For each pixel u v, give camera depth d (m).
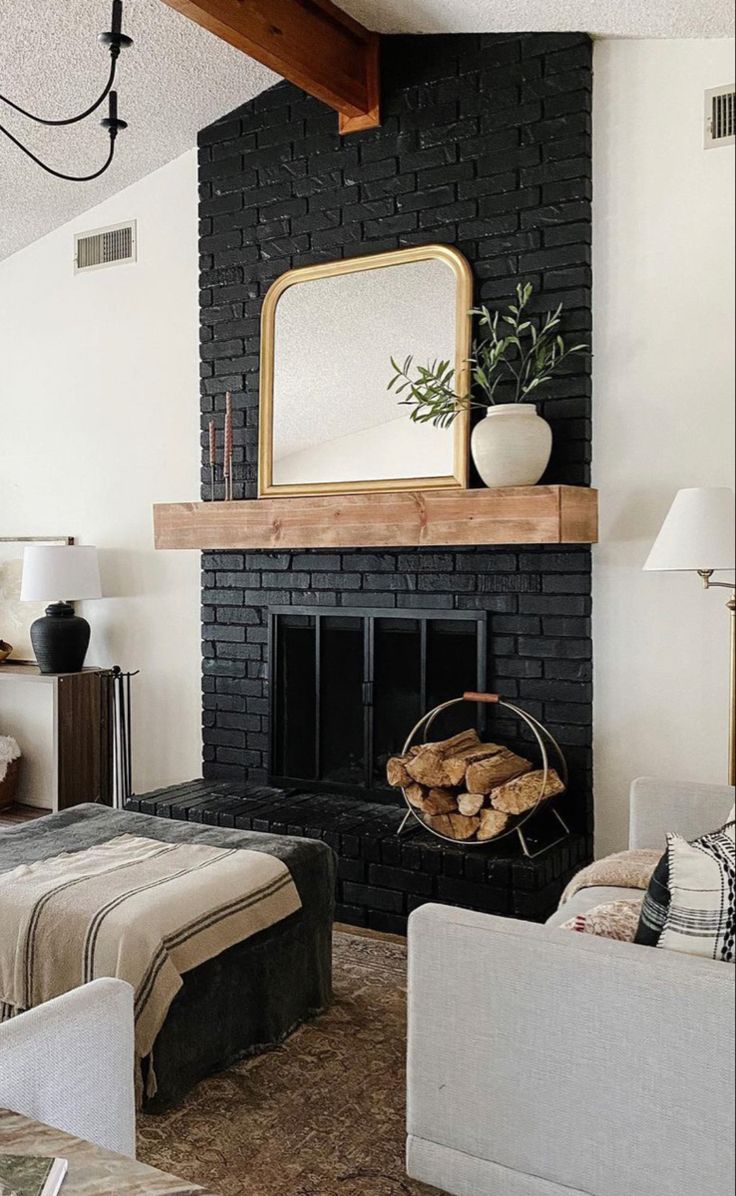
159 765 4.75
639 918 1.81
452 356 3.73
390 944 3.35
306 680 4.19
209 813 3.82
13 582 5.21
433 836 3.50
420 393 3.70
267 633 4.26
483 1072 1.83
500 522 3.41
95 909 2.34
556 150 3.54
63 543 5.02
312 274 4.06
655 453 3.44
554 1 3.22
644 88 3.44
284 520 3.93
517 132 3.62
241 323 4.29
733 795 2.71
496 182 3.66
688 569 2.89
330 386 4.02
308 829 3.61
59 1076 1.56
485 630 3.71
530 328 3.60
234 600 4.36
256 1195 2.00
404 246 3.88
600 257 3.52
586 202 3.50
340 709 4.10
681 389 3.40
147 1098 2.27
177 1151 2.15
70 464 5.00
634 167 3.46
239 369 4.29
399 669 3.94
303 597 4.16
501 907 3.24
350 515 3.75
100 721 4.69
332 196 4.04
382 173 3.92
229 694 4.38
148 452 4.74
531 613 3.63
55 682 4.48
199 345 4.50
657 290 3.43
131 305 4.76
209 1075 2.46
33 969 2.35
